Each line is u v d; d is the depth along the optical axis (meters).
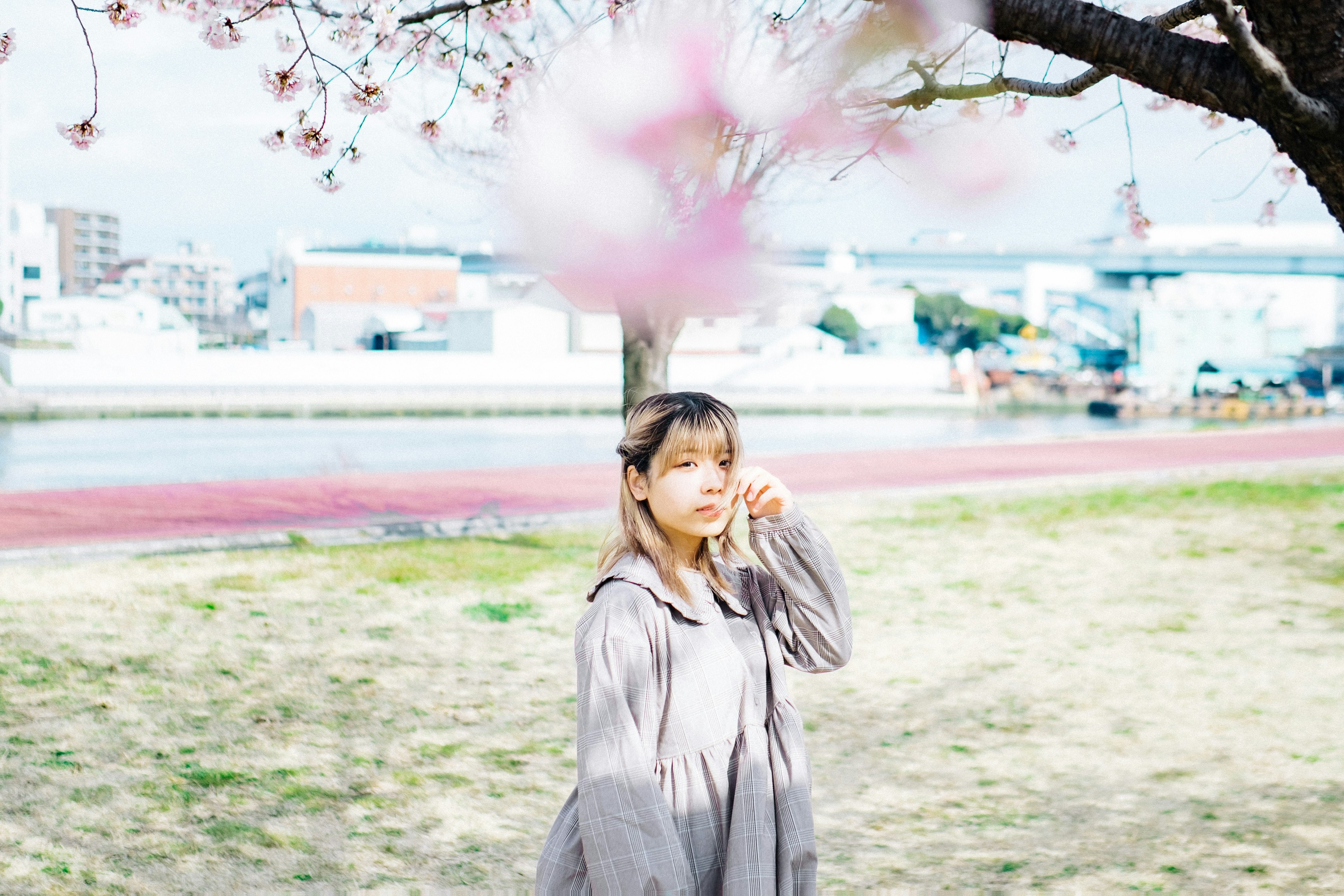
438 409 46.09
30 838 3.99
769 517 1.99
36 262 102.75
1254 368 67.81
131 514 12.69
